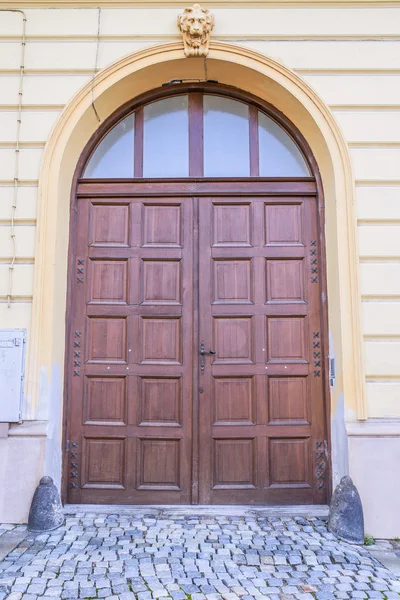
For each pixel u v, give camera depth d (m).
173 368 3.58
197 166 3.81
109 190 3.75
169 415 3.55
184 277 3.67
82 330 3.62
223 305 3.64
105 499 3.48
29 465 3.21
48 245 3.43
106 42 3.64
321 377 3.57
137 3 3.65
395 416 3.25
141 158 3.83
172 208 3.76
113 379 3.59
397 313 3.36
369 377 3.30
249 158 3.83
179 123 3.90
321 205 3.68
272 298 3.65
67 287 3.61
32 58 3.61
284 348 3.60
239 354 3.59
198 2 3.64
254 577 2.53
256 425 3.53
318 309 3.63
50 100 3.58
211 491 3.47
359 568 2.65
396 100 3.55
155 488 3.49
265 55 3.57
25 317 3.37
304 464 3.51
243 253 3.69
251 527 3.13
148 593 2.35
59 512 3.16
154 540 2.93
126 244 3.71
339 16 3.64
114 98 3.73
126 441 3.53
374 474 3.17
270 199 3.75
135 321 3.63
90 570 2.57
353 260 3.39
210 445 3.52
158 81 3.77
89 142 3.80
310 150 3.76
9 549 2.80
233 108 3.92
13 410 3.25
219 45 3.59
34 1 3.64
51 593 2.35
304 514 3.33
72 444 3.52
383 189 3.48
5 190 3.49
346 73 3.60
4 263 3.43
